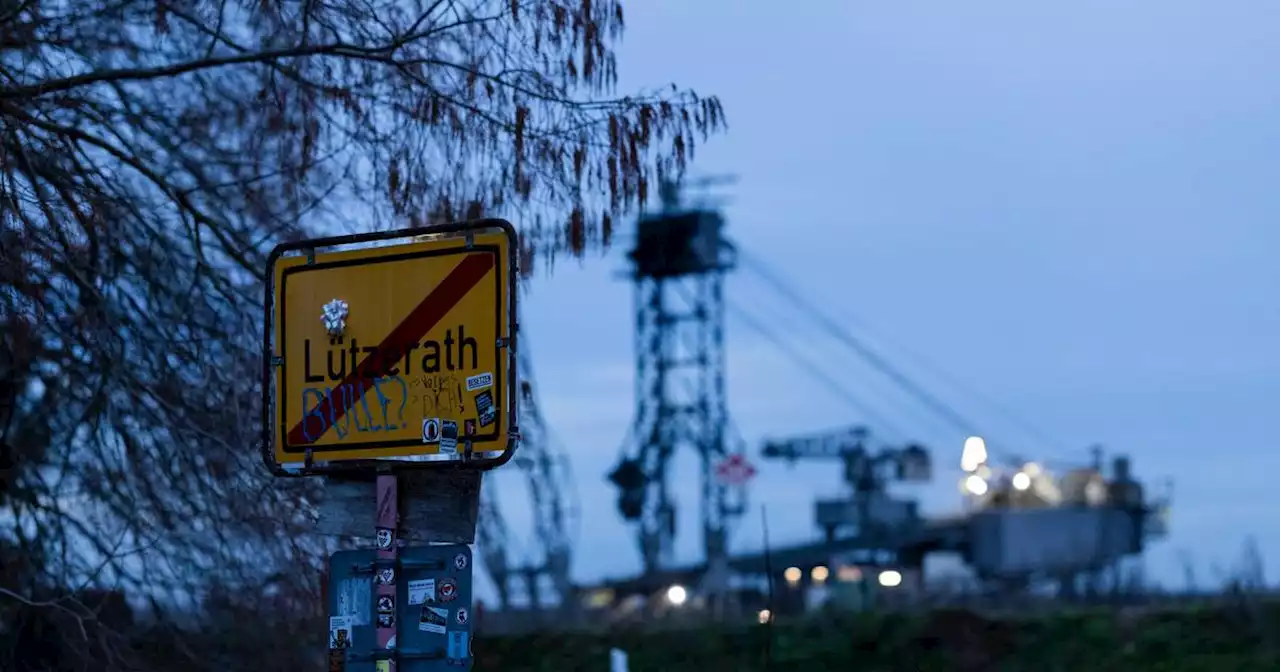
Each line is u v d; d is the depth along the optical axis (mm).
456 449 8492
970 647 20500
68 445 14523
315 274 8922
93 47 13797
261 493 13867
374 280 8812
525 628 25203
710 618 26703
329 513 8789
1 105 12188
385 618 8461
